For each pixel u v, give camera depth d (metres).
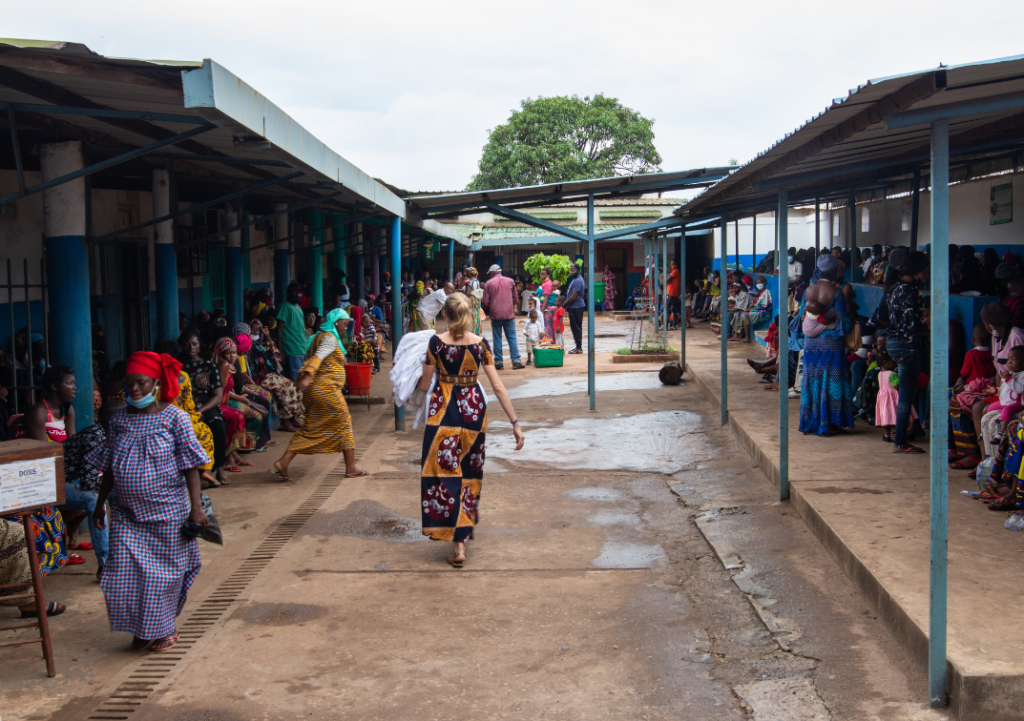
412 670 4.28
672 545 6.19
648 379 14.57
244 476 8.45
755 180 6.76
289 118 5.54
